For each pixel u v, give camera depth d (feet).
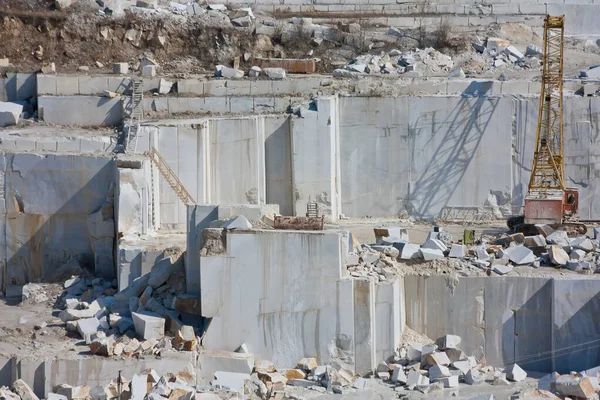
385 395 568.00
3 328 616.80
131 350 575.79
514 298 624.18
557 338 614.75
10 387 566.36
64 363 568.41
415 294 629.92
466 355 620.49
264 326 590.14
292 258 588.09
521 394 543.39
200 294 598.34
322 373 581.53
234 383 559.79
